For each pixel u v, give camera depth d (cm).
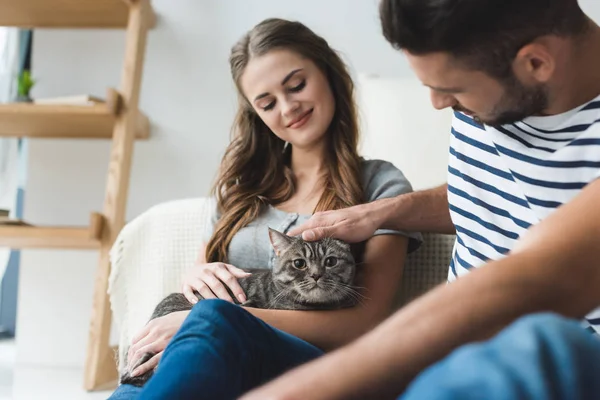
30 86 232
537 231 61
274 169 153
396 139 171
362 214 129
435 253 146
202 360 80
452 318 54
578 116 92
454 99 87
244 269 144
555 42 79
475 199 116
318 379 52
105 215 206
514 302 54
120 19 233
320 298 131
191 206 165
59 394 202
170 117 236
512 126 102
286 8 232
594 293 58
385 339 54
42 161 240
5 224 207
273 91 141
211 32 235
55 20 236
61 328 238
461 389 38
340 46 228
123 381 114
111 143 239
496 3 73
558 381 38
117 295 165
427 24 74
